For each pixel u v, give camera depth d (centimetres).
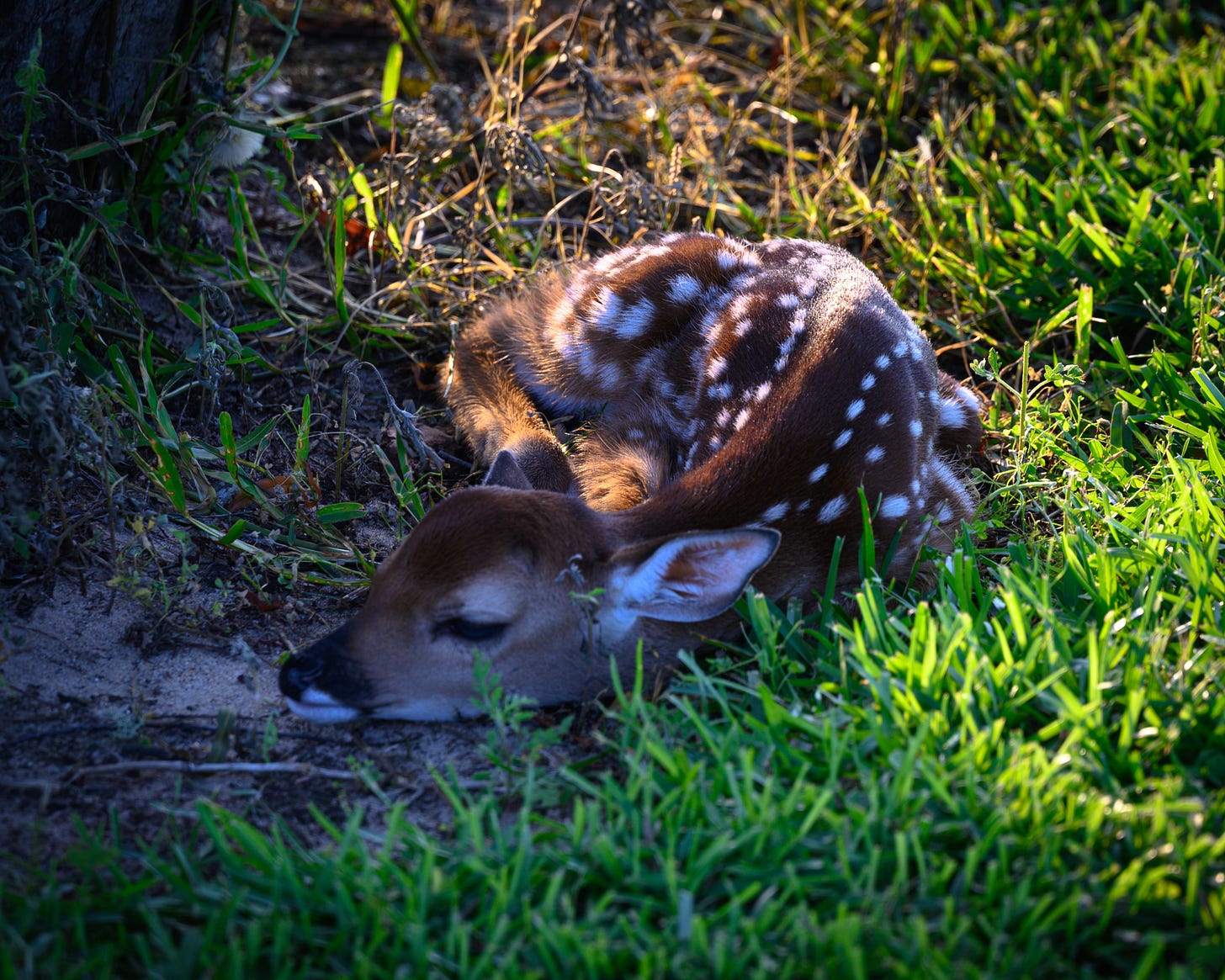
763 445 664
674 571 595
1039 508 762
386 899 478
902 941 457
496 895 483
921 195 1040
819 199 1048
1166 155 1065
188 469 729
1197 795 521
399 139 1102
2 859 507
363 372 909
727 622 645
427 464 816
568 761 581
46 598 656
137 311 788
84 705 598
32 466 668
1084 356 891
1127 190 1013
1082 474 765
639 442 797
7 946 445
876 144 1199
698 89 1205
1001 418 873
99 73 796
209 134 881
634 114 1160
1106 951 462
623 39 1098
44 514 656
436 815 551
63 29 759
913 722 553
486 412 855
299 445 742
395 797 560
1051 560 692
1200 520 684
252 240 988
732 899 472
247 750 582
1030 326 966
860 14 1305
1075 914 461
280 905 480
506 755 571
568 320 861
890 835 500
